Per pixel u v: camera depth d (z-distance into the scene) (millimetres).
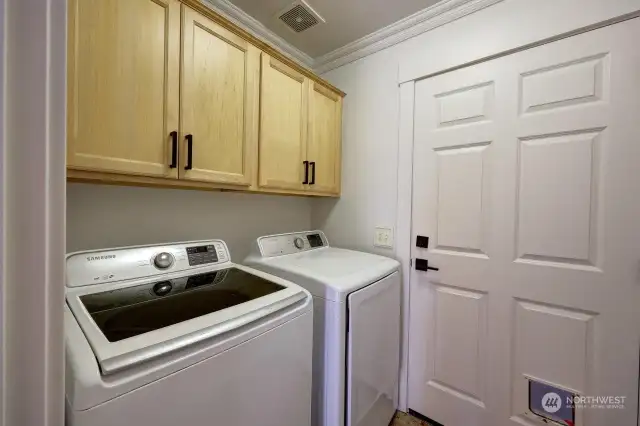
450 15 1447
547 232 1224
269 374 835
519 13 1263
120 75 881
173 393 608
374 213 1808
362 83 1859
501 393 1336
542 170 1233
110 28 856
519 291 1290
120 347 571
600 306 1110
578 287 1155
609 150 1091
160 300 869
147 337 617
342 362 1094
